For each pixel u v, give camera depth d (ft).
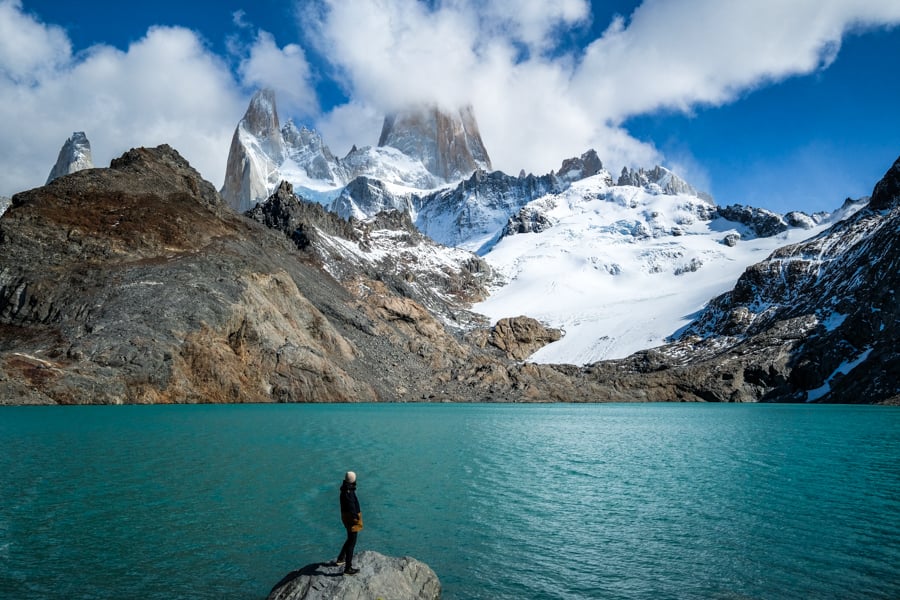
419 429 261.03
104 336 348.79
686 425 307.17
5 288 371.15
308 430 236.43
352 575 68.85
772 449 208.44
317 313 480.23
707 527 104.88
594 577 81.61
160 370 346.33
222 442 191.62
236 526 99.25
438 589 74.23
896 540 97.19
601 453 195.93
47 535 92.43
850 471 160.66
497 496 127.65
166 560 83.46
